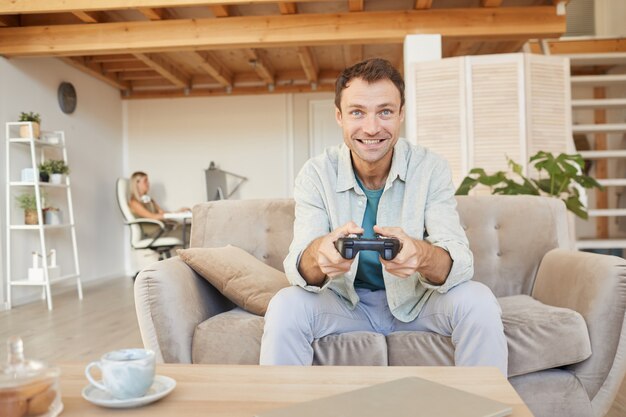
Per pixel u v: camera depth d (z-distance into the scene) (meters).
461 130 4.07
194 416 0.71
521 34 4.18
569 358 1.37
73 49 4.34
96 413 0.72
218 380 0.86
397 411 0.68
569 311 1.41
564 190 2.76
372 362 1.35
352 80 1.34
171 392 0.80
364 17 4.18
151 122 6.77
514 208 1.95
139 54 5.12
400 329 1.45
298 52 5.21
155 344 1.47
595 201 5.58
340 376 0.87
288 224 1.99
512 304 1.60
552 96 4.10
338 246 1.08
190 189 6.72
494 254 1.92
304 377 0.87
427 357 1.36
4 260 4.32
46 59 5.12
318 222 1.43
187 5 3.75
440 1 4.33
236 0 3.72
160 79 6.64
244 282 1.66
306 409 0.69
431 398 0.72
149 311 1.46
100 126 6.17
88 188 5.84
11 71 4.60
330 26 4.19
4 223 4.36
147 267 1.50
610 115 5.59
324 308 1.34
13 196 4.49
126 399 0.74
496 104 4.05
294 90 6.55
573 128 4.79
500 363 1.22
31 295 4.63
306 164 1.55
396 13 4.18
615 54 5.06
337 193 1.49
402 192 1.48
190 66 6.16
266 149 6.69
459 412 0.67
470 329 1.24
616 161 5.47
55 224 4.55
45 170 4.65
